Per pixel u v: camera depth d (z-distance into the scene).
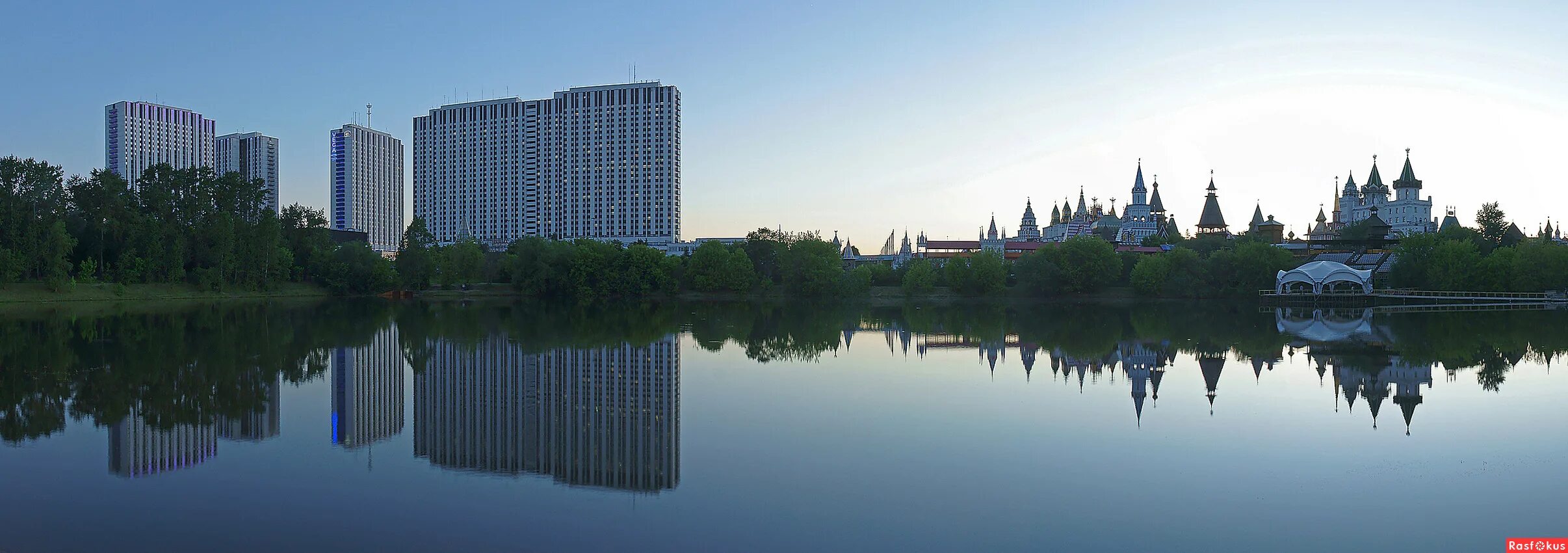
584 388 42.88
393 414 35.72
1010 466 26.58
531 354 58.28
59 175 128.75
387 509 22.47
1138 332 79.00
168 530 20.89
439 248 180.38
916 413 35.25
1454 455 28.22
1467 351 58.34
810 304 142.62
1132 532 20.92
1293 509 22.66
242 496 23.52
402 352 59.50
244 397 40.16
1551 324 83.81
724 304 142.12
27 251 119.94
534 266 155.75
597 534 20.62
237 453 28.36
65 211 131.50
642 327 85.25
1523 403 37.62
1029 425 32.66
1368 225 189.00
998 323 93.81
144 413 35.59
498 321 93.81
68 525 21.12
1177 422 33.34
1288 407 36.62
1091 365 51.94
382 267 154.88
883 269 170.50
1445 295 133.75
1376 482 25.05
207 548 19.69
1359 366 50.53
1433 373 47.28
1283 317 102.75
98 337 69.06
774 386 43.19
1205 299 148.00
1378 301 140.12
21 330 74.62
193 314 100.94
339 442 30.11
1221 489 24.34
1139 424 32.94
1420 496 23.75
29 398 39.19
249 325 85.00
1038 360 54.41
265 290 147.38
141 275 133.00
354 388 42.97
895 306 138.00
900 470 26.25
